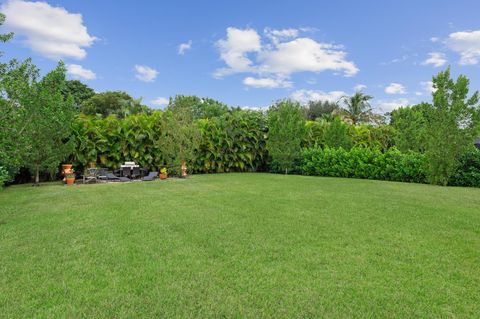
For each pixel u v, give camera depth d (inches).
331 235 166.2
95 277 115.0
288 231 171.9
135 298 101.1
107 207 230.5
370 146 669.3
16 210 219.9
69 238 157.4
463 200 269.4
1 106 206.4
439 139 384.8
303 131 555.8
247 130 576.1
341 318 92.7
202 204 242.4
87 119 456.8
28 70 226.2
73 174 387.9
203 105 1011.3
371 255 139.4
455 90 376.8
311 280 115.0
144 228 175.3
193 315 92.7
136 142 483.2
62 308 95.0
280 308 97.0
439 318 93.5
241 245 149.8
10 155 224.4
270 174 523.2
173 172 470.6
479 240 161.3
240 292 105.8
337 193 300.4
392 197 280.8
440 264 131.0
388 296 104.8
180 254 137.6
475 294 107.0
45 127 337.4
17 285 108.7
